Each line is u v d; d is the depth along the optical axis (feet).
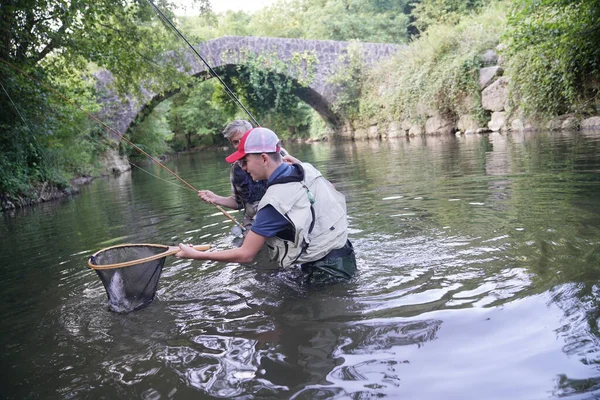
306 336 6.93
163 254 8.79
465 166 23.68
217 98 85.10
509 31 37.55
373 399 5.21
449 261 9.43
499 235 10.71
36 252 14.71
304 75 71.82
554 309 6.75
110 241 15.15
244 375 6.04
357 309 7.65
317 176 9.20
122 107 56.54
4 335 8.23
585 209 12.01
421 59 60.75
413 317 7.09
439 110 56.90
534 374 5.32
